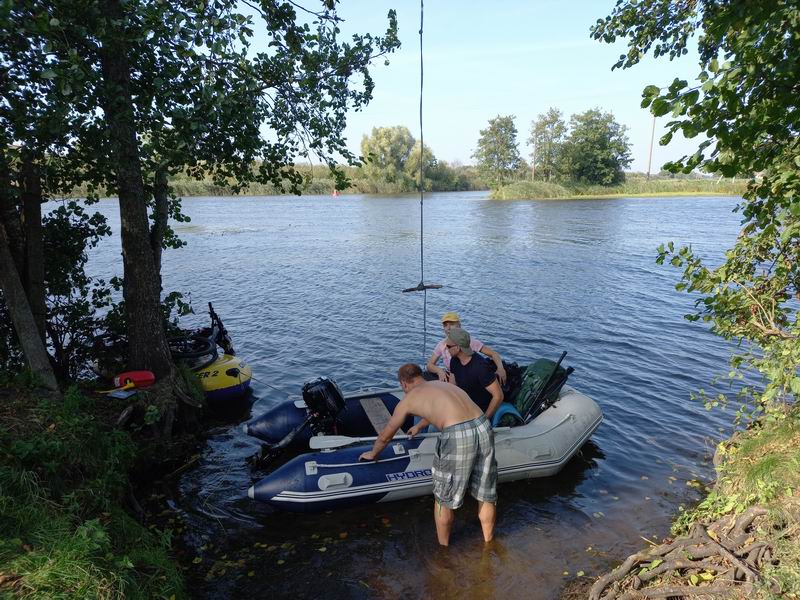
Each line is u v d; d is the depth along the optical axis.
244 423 6.77
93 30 4.63
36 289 5.77
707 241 21.59
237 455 5.96
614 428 6.29
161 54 4.81
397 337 10.09
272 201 63.06
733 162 3.07
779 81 2.80
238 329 10.70
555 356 8.89
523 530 4.46
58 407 4.69
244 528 4.61
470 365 5.09
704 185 68.56
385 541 4.38
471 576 3.91
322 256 20.14
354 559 4.16
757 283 4.39
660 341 9.55
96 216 7.13
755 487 3.65
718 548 3.32
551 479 5.28
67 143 5.56
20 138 4.77
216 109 4.82
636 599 3.23
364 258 19.61
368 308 12.24
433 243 23.73
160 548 3.92
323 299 13.18
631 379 7.79
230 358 7.57
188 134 5.07
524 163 89.69
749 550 3.23
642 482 5.16
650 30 5.73
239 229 30.31
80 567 2.94
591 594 3.43
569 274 15.99
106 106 4.89
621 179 74.75
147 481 5.38
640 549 4.16
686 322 10.75
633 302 12.46
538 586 3.78
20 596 2.66
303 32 5.88
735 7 2.75
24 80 4.71
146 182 7.00
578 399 6.03
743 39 2.84
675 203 48.84
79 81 4.06
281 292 13.99
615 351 9.06
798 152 3.10
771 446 4.04
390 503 4.91
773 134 3.06
